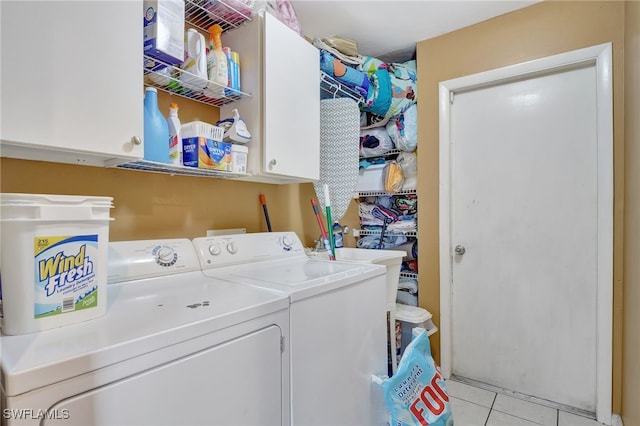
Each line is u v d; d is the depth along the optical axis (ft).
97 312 2.55
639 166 4.60
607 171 5.76
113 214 4.00
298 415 3.29
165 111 4.58
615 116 5.72
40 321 2.25
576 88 6.19
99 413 1.94
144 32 3.58
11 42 2.46
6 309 2.17
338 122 6.65
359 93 7.02
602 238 5.82
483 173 7.15
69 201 2.43
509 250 6.87
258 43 4.76
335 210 6.63
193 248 4.34
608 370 5.76
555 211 6.39
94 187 3.84
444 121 7.40
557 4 6.19
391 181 8.11
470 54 7.08
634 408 4.83
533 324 6.61
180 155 4.05
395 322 7.00
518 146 6.76
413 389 4.56
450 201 7.47
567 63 6.11
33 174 3.38
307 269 4.65
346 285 4.08
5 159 3.22
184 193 4.80
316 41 6.39
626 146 5.48
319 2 6.14
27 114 2.54
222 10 4.61
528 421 5.87
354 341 4.20
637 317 4.67
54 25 2.68
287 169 5.05
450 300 7.46
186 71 4.02
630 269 5.16
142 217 4.29
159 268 3.87
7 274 2.17
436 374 4.98
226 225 5.42
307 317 3.47
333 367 3.80
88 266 2.52
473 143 7.26
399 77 7.63
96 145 2.94
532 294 6.63
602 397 5.80
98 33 2.96
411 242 8.29
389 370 6.98
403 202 8.49
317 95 5.75
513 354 6.82
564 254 6.31
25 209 2.22
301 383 3.35
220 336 2.60
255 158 4.80
